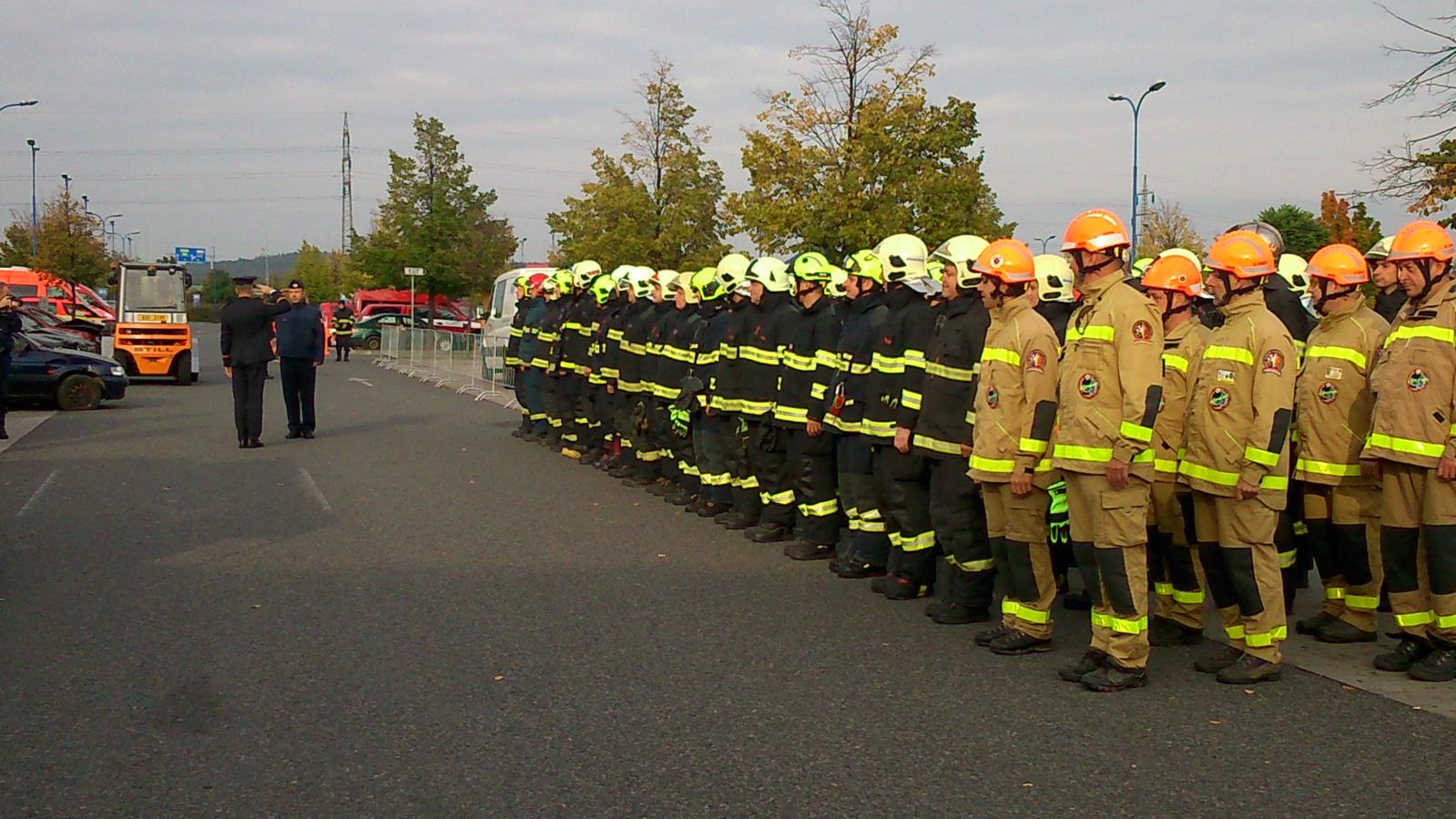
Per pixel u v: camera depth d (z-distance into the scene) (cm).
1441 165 1502
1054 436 670
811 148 2350
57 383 2131
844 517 970
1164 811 474
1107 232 636
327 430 1838
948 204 2281
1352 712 597
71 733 552
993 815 469
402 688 620
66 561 907
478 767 515
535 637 717
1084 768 519
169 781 498
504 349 2553
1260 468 625
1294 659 698
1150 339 620
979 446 692
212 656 672
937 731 565
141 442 1650
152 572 874
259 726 562
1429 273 651
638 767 516
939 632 745
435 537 1017
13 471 1368
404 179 4766
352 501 1187
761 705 599
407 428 1878
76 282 5212
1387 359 666
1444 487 639
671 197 3231
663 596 826
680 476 1217
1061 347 793
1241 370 643
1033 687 635
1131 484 625
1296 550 818
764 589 854
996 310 696
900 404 798
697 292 1134
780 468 1020
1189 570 721
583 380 1466
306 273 8581
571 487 1298
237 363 1590
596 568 911
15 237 6347
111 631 720
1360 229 2720
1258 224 862
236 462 1459
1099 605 643
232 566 897
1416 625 666
